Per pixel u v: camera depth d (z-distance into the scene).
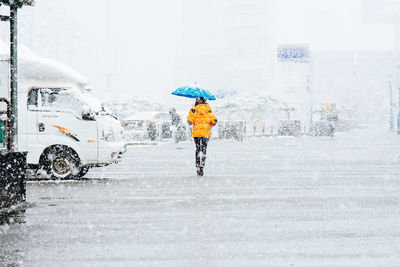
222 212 18.44
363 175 30.12
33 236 14.80
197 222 16.73
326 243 14.01
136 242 14.12
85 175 30.67
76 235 14.94
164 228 15.84
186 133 82.44
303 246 13.70
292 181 27.34
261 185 25.77
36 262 12.23
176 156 46.34
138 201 20.89
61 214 18.14
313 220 17.00
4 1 20.30
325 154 47.88
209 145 65.56
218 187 25.06
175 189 24.38
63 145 28.00
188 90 30.67
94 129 27.95
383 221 16.84
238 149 56.47
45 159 27.95
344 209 19.00
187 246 13.70
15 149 20.55
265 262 12.25
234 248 13.49
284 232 15.30
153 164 38.19
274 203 20.34
